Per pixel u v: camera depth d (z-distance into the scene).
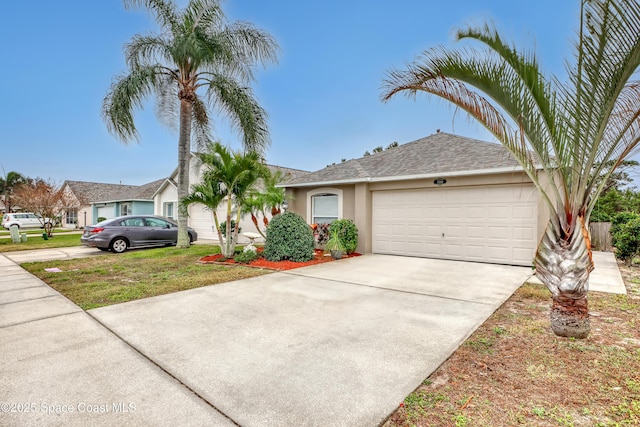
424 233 10.38
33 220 29.53
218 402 2.59
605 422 2.32
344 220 10.91
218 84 12.46
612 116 3.31
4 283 7.05
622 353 3.40
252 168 9.88
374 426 2.30
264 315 4.74
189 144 12.70
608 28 2.94
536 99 3.49
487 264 9.02
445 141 12.23
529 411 2.46
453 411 2.46
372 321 4.43
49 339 3.88
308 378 2.95
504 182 8.83
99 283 6.92
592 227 13.05
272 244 9.48
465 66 3.56
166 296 5.84
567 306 3.76
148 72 11.60
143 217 13.93
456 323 4.32
